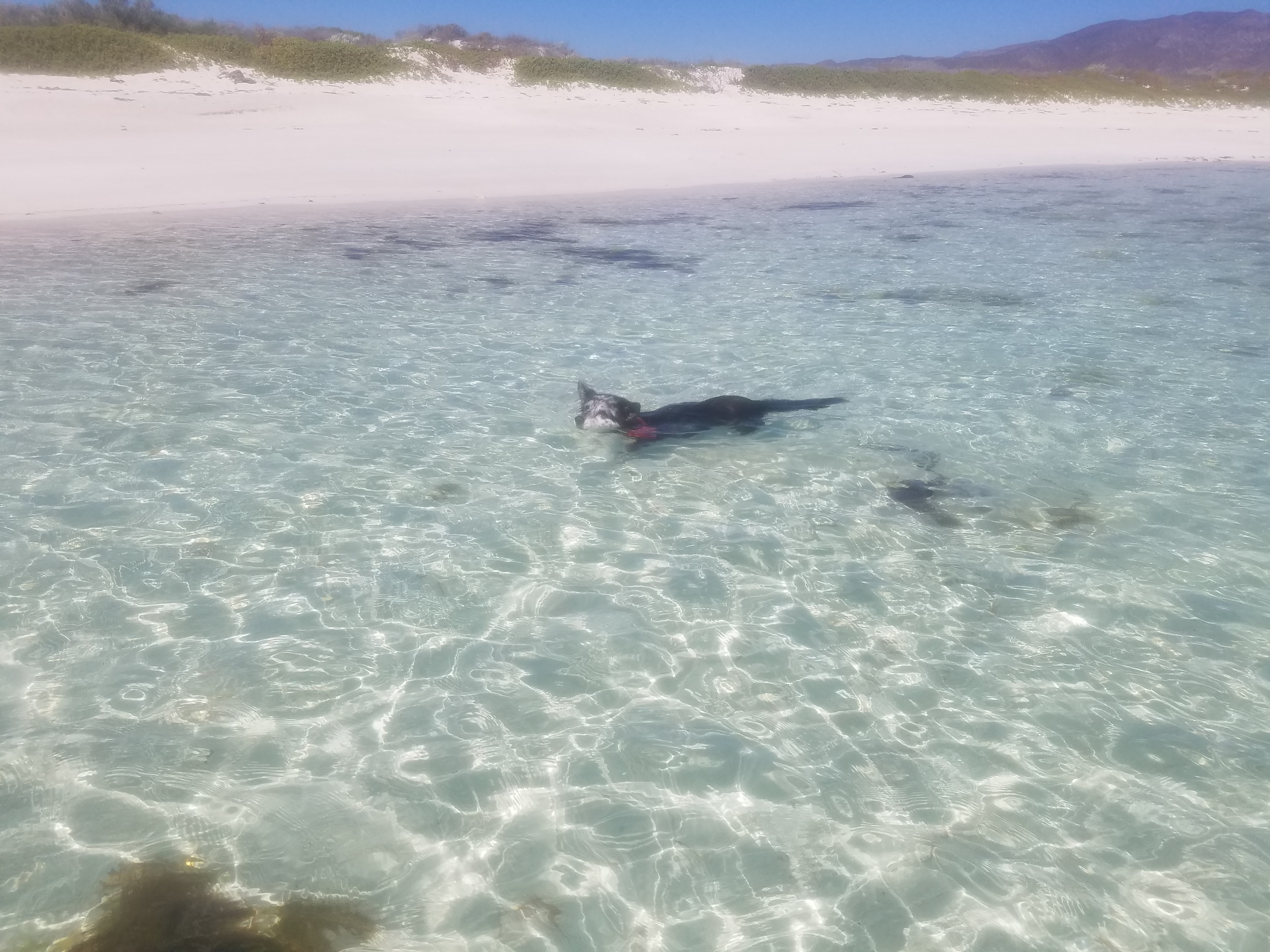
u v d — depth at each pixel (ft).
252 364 32.58
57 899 11.29
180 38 105.60
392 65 112.27
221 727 14.49
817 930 11.14
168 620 17.26
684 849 12.34
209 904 11.31
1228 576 19.17
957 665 16.31
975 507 22.43
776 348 35.70
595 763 13.94
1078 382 31.50
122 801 12.94
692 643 16.96
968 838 12.51
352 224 62.44
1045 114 139.85
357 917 11.24
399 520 21.36
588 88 121.08
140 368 31.76
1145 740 14.40
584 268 50.62
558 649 16.72
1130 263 52.54
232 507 21.71
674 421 27.32
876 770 13.80
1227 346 35.86
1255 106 160.04
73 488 22.44
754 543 20.62
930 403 29.53
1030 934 11.07
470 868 12.01
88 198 65.05
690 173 90.68
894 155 107.86
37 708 14.76
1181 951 10.82
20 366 31.48
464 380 31.40
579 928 11.15
